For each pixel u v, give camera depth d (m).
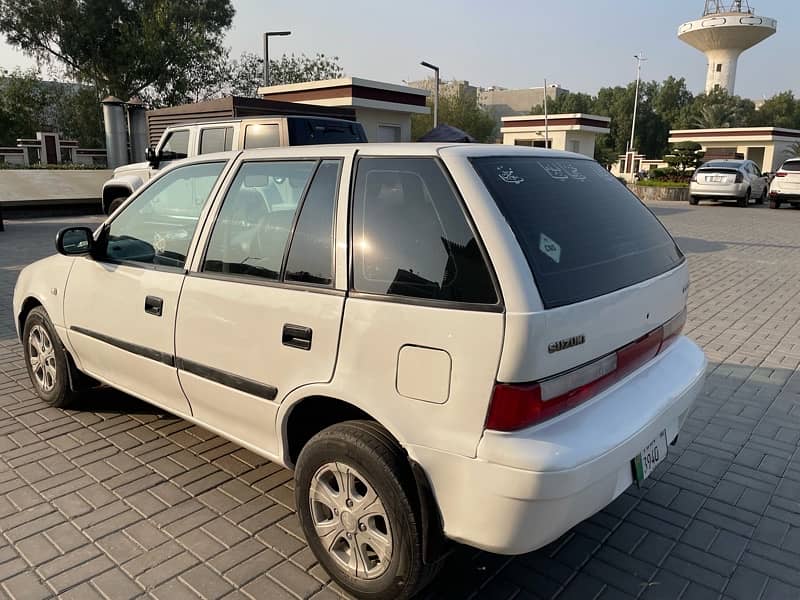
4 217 16.41
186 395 3.42
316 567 2.93
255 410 3.02
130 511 3.36
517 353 2.16
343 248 2.68
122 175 11.38
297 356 2.76
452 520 2.36
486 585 2.85
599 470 2.29
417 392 2.38
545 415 2.26
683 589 2.85
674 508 3.48
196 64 33.72
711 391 5.07
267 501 3.47
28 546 3.06
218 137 9.58
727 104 55.97
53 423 4.39
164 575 2.87
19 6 31.08
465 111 36.22
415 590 2.54
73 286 4.07
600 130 33.47
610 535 3.23
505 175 2.62
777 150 39.81
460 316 2.27
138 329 3.58
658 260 3.03
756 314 7.48
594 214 2.84
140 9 32.59
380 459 2.45
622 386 2.66
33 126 33.03
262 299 2.90
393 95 19.20
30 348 4.65
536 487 2.16
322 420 3.04
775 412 4.69
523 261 2.28
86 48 32.31
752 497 3.59
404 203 2.58
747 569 2.99
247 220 3.12
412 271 2.46
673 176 31.06
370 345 2.50
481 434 2.24
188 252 3.35
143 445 4.09
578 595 2.80
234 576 2.87
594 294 2.44
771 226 16.62
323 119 9.34
